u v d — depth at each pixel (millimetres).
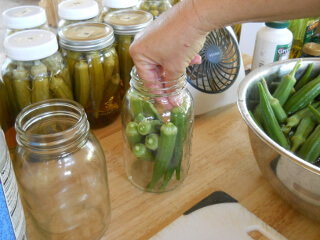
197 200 374
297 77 465
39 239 332
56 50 377
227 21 297
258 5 280
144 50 321
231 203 365
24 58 357
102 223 335
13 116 406
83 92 434
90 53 416
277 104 425
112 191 387
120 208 366
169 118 361
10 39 370
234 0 284
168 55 316
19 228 232
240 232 337
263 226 342
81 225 326
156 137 356
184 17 294
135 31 455
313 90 436
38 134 279
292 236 338
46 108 304
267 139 326
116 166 422
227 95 513
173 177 382
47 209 324
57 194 317
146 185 383
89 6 443
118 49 474
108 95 461
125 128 376
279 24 521
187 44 307
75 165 304
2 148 217
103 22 482
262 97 414
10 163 229
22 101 389
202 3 290
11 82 382
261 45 540
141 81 345
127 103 373
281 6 280
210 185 393
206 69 479
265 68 438
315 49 523
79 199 331
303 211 342
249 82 415
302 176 304
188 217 351
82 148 306
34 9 429
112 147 450
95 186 331
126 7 490
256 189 387
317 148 391
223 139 462
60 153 288
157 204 372
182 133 366
